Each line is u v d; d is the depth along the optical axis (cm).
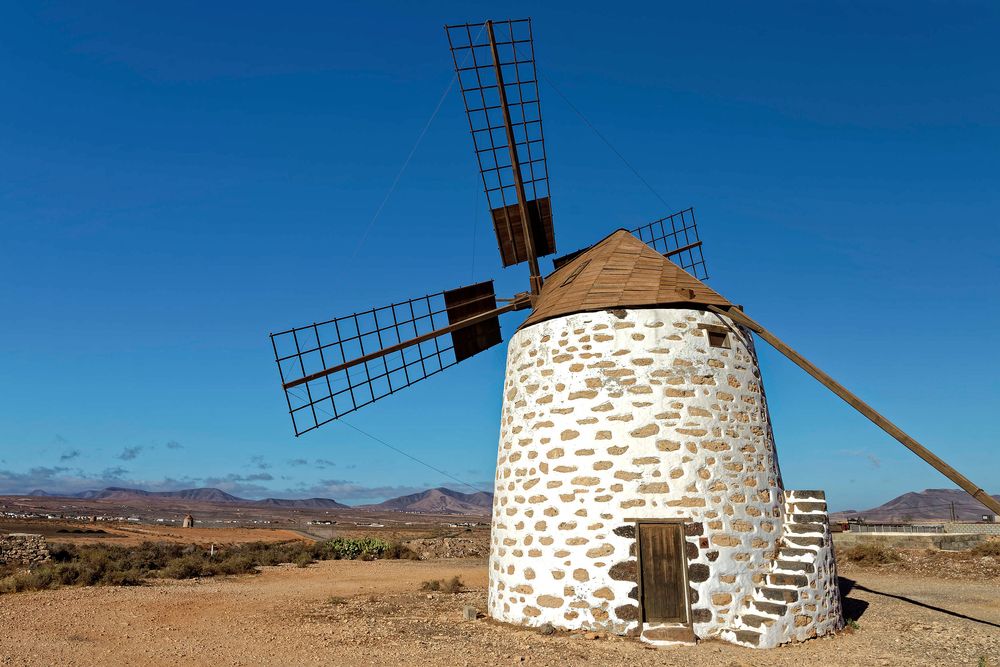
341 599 1708
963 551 2508
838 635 1204
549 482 1247
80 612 1433
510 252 1767
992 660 1038
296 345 1633
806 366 1223
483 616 1376
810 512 1284
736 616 1143
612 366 1255
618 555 1161
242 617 1423
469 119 1716
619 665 989
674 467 1186
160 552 3102
